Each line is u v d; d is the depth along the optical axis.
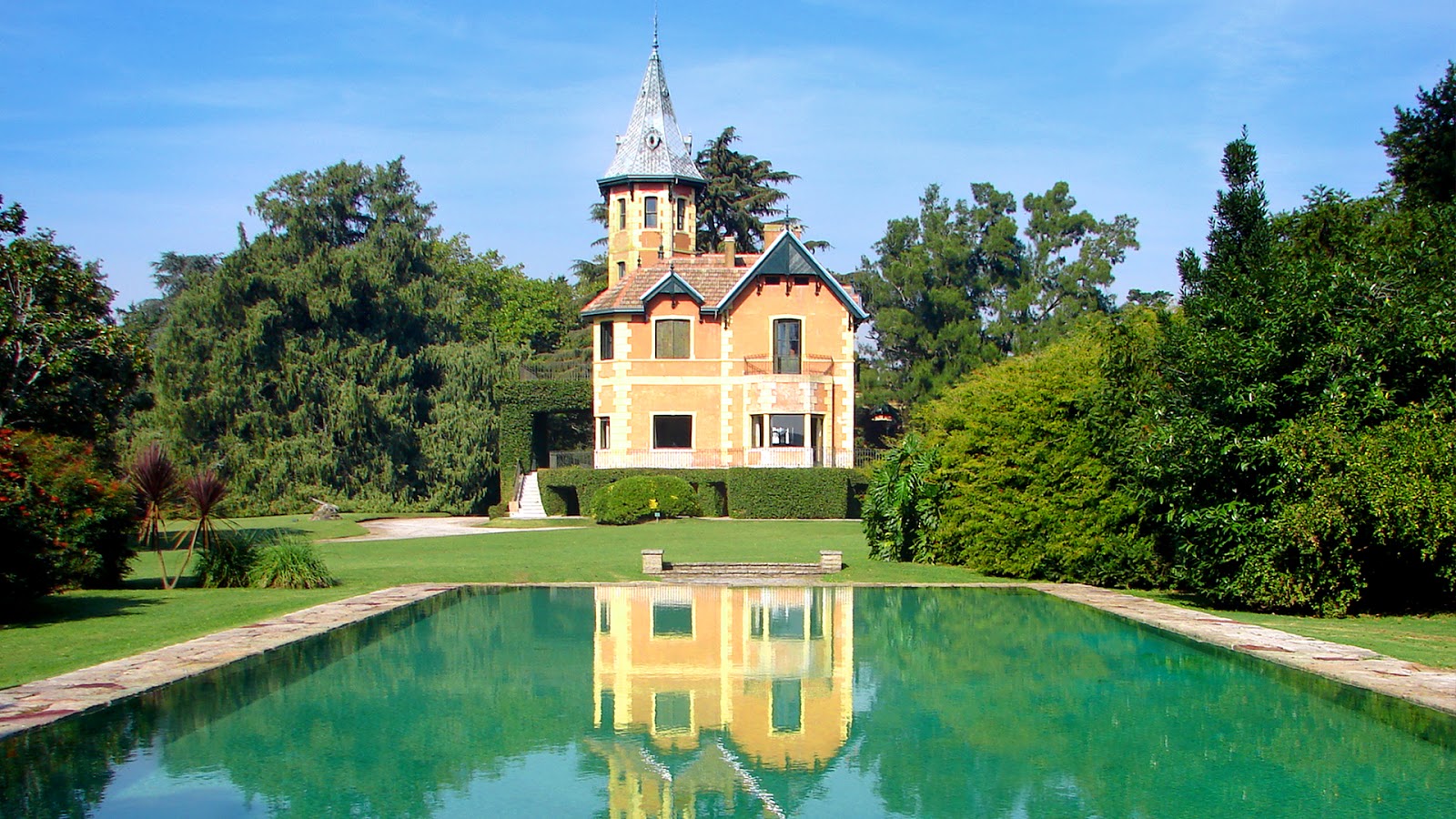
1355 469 16.77
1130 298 55.12
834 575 25.30
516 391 54.44
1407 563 18.20
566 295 90.31
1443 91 28.52
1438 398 17.67
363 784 9.88
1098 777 10.06
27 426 28.75
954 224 66.56
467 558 28.92
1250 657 14.71
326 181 63.56
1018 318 63.97
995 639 17.11
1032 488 24.38
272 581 22.64
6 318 27.09
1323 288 18.44
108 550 22.14
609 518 43.72
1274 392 18.09
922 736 11.50
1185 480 18.81
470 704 12.70
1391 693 12.15
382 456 57.25
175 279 98.12
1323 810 9.10
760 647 16.50
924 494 27.69
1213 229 22.70
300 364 56.75
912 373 63.22
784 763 10.66
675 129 58.78
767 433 49.22
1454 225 20.03
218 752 10.70
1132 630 17.88
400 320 61.62
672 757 10.79
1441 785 9.67
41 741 10.81
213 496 23.38
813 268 49.84
